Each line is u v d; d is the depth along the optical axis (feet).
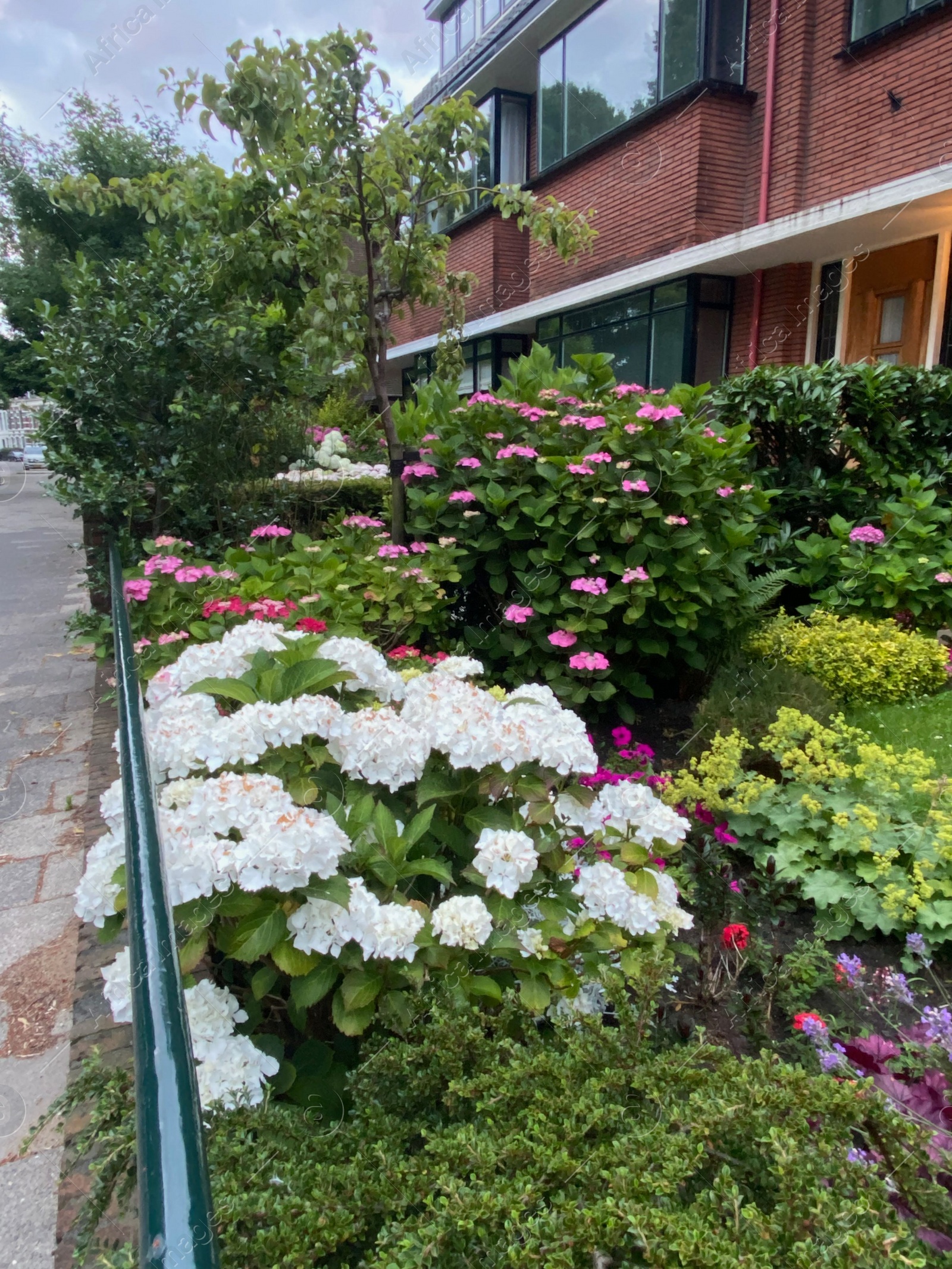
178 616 13.44
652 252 29.25
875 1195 3.51
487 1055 4.68
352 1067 5.75
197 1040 4.95
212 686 6.40
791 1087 4.10
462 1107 4.62
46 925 8.69
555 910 5.90
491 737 5.94
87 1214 4.24
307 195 15.99
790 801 9.56
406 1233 3.53
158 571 13.87
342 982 5.33
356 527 16.74
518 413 14.97
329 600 12.79
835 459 19.83
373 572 13.78
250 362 17.81
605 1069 4.47
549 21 33.32
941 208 21.44
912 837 8.51
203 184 17.24
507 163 41.22
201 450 17.74
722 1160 4.10
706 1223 3.40
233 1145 4.12
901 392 18.63
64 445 17.43
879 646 13.55
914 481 17.16
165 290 16.74
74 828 10.82
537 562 13.34
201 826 5.17
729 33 26.37
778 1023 7.02
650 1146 3.82
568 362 36.11
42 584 26.32
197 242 17.35
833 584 16.98
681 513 13.58
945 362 23.39
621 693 13.67
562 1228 3.36
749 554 14.78
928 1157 4.11
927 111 21.70
